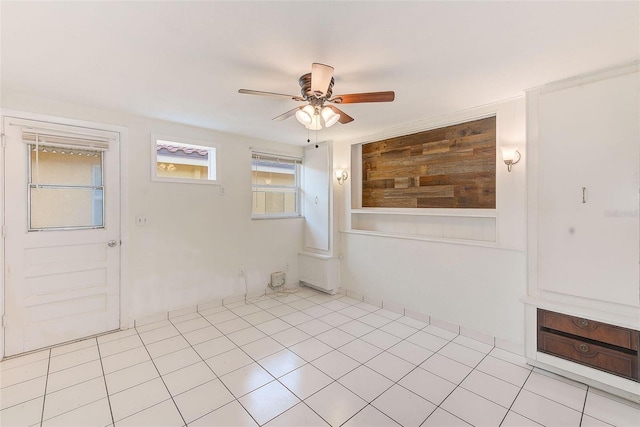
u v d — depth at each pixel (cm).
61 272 291
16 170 269
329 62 204
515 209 276
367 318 359
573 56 196
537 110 245
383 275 393
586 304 224
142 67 212
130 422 189
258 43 181
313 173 472
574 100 226
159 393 217
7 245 266
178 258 362
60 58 199
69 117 289
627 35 171
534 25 162
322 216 457
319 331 322
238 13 152
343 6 146
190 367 251
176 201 359
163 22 160
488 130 302
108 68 214
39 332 280
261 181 449
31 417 192
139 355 271
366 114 321
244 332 319
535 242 247
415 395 215
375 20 158
